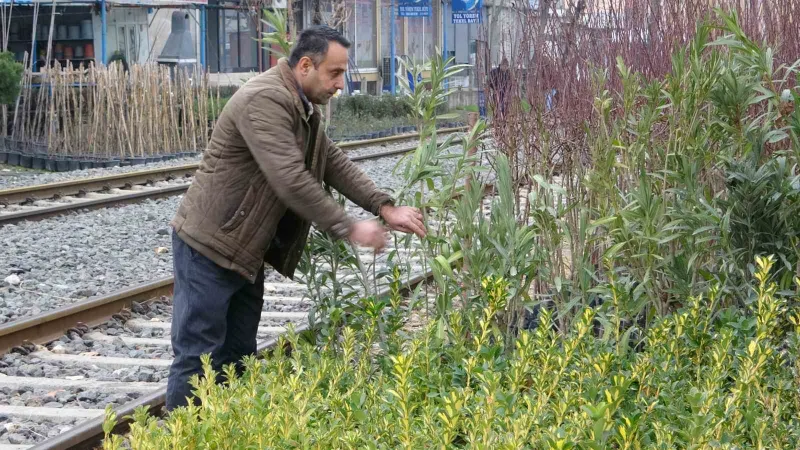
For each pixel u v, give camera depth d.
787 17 6.45
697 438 2.96
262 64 32.78
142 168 18.16
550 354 3.61
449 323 4.43
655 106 4.88
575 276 4.71
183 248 4.35
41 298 8.12
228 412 3.09
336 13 25.20
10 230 11.20
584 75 5.77
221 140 4.25
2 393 5.74
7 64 20.03
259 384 3.73
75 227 11.48
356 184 4.58
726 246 4.29
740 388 3.39
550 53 5.73
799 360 3.75
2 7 23.06
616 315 4.10
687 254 4.51
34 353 6.54
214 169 4.27
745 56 5.02
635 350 4.57
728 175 4.58
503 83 5.57
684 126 4.75
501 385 3.80
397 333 4.66
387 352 4.42
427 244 4.76
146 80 20.00
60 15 26.19
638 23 6.21
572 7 6.31
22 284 8.59
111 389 5.73
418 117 4.91
